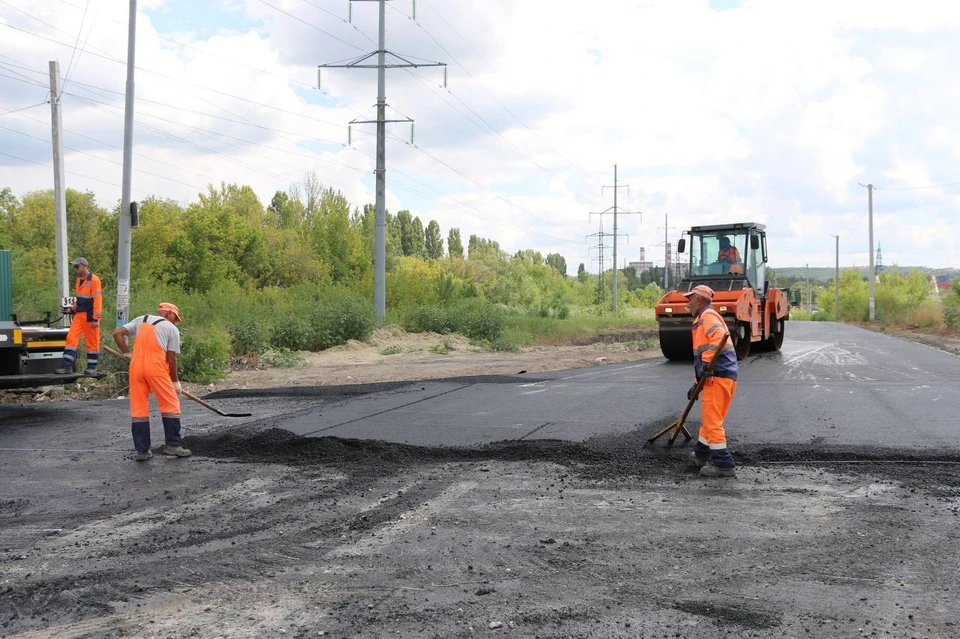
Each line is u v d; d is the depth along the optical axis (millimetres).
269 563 4953
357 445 8531
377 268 27234
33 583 4664
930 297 57875
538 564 4871
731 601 4250
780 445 8234
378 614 4109
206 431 9625
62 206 18547
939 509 6070
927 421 9477
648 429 9234
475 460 7949
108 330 17984
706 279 18656
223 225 40375
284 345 21672
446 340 25312
